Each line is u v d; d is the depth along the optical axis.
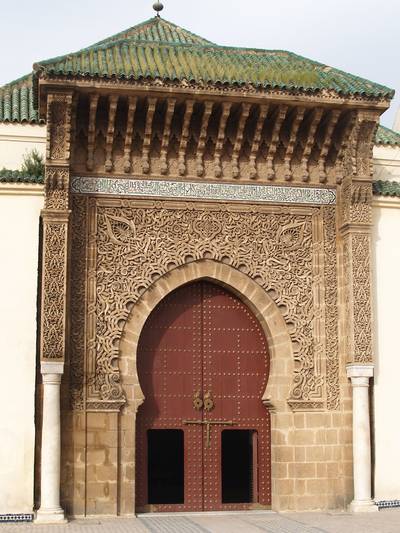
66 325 16.34
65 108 16.34
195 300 17.62
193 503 16.94
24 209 16.58
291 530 14.34
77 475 16.06
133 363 16.69
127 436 16.45
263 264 17.50
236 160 17.64
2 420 15.82
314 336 17.44
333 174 18.09
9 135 18.97
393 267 17.83
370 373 17.02
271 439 17.28
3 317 16.16
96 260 16.84
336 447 17.16
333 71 18.20
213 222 17.44
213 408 17.34
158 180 17.33
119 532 14.09
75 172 17.00
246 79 16.84
